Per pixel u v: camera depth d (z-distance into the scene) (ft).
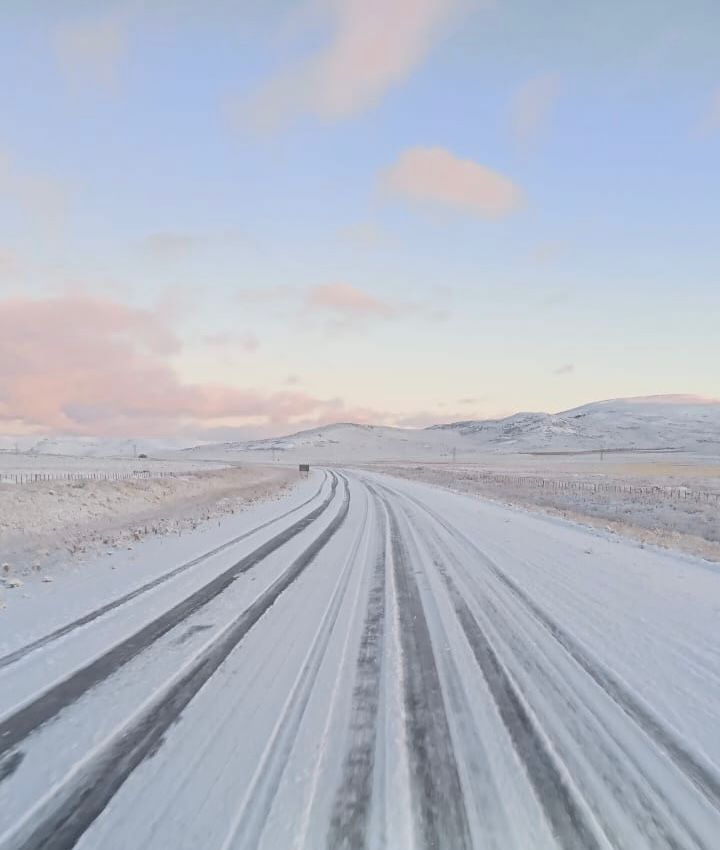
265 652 21.88
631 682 19.26
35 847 10.75
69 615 26.81
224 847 10.75
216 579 34.99
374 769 13.60
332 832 11.23
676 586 34.40
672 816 11.93
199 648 22.25
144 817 11.66
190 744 14.69
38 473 163.94
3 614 26.91
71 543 47.91
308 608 28.40
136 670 19.85
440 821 11.64
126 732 15.31
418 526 63.00
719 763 14.15
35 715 16.31
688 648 22.81
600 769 13.76
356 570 38.17
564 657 21.61
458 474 232.94
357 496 110.22
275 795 12.46
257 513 77.36
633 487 139.33
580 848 10.87
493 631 24.85
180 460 436.35
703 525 71.26
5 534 50.21
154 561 40.86
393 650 22.24
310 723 15.97
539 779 13.28
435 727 15.84
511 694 18.17
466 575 36.76
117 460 349.82
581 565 40.81
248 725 15.80
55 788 12.69
